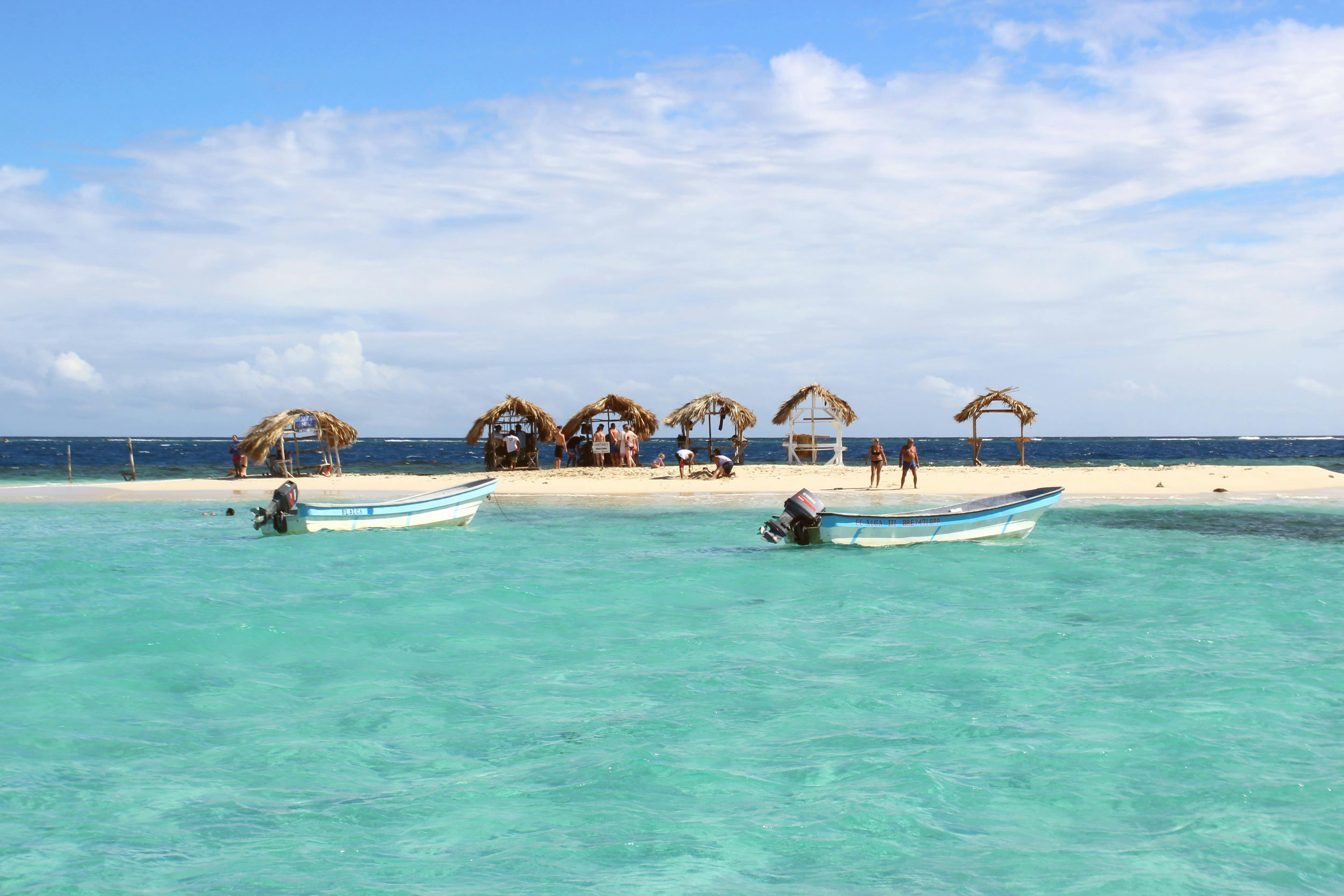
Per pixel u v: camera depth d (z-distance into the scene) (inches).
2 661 434.0
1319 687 381.1
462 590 613.6
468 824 259.4
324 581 651.5
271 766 305.4
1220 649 446.9
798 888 221.6
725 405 1812.3
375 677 413.4
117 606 554.9
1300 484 1422.2
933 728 336.5
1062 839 247.6
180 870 232.4
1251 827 253.6
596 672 419.5
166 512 1117.7
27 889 220.8
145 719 354.6
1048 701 367.2
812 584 636.7
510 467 1743.4
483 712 362.0
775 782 287.4
